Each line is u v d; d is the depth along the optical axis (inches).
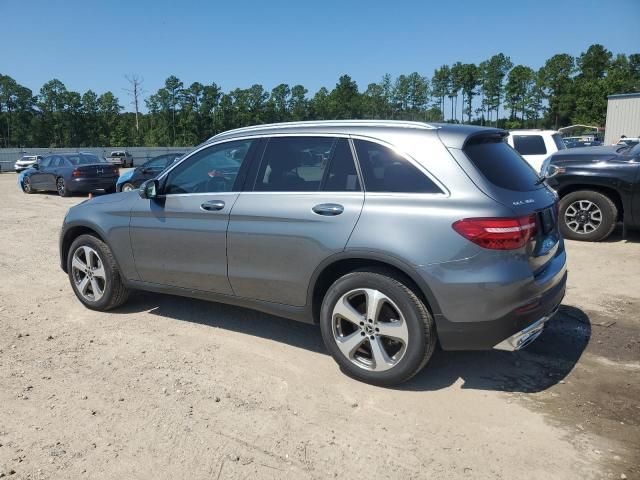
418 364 138.9
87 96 4062.5
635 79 3799.2
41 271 279.6
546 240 145.7
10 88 3924.7
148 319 202.2
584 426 127.8
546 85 3853.3
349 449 119.3
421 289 134.8
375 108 4146.2
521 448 119.4
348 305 147.4
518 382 150.0
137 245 191.6
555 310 149.9
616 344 175.3
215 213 169.5
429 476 110.3
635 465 113.3
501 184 138.2
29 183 746.8
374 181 144.3
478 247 129.3
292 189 157.2
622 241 323.3
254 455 117.3
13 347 176.2
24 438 124.0
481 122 4291.3
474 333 132.7
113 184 696.4
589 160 320.8
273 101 4092.0
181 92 3880.4
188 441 122.4
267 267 159.9
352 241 141.8
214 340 181.2
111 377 154.3
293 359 165.5
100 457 116.8
